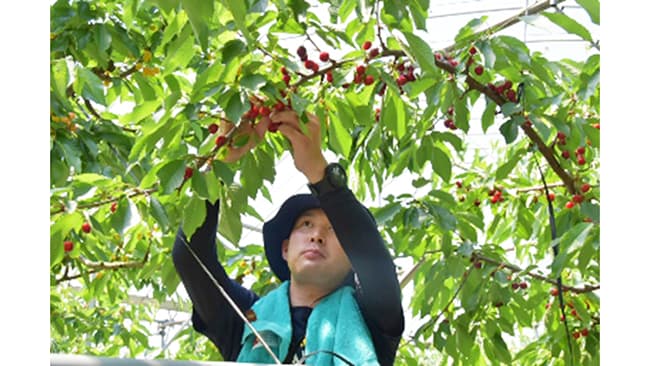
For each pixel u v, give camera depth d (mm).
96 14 2879
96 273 3742
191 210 2127
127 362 1056
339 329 1971
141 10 3166
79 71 2578
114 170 3092
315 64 2389
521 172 4398
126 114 2309
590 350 3553
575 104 3127
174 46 2178
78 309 5211
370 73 2414
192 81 3258
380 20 2512
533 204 3951
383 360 2061
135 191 2301
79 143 2791
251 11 1996
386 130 3000
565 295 3615
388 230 3354
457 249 3430
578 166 3402
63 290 5215
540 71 2723
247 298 2316
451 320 3584
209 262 2254
